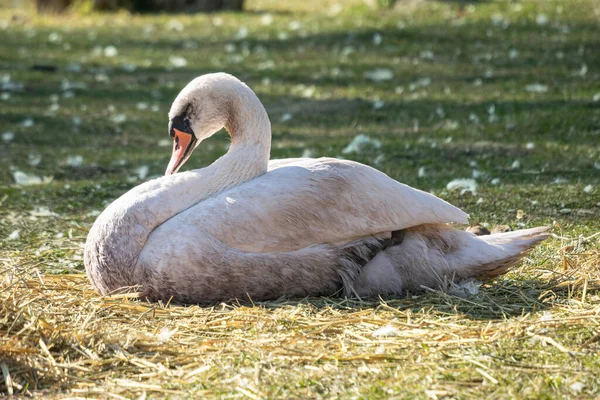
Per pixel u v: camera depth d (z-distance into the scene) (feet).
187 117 32.71
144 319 27.71
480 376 22.75
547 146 54.95
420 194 30.78
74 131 64.49
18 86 77.97
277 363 23.85
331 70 83.10
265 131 32.07
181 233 29.19
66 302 29.07
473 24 96.63
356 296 29.99
